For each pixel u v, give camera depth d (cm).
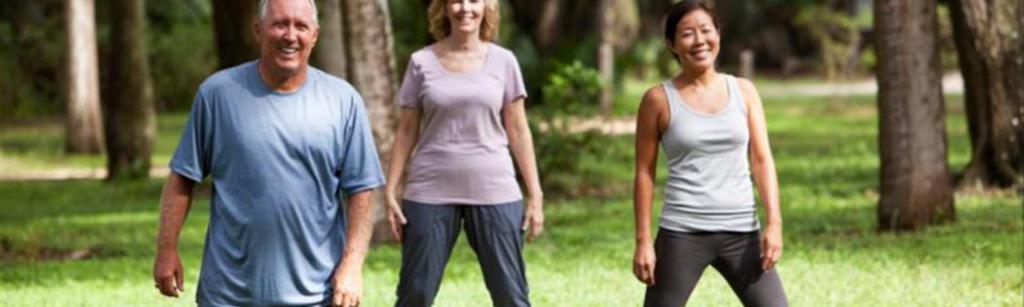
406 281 779
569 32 3681
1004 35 1648
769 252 673
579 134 1930
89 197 2103
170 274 591
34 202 2053
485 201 769
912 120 1359
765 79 5106
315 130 581
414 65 776
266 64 580
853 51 4853
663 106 680
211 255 591
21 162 2847
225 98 581
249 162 579
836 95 4153
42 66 4184
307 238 586
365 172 593
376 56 1348
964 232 1333
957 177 1708
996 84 1662
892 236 1335
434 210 769
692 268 682
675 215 681
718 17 682
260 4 582
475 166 767
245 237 582
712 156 677
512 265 778
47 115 4169
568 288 1065
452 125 767
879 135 1384
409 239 775
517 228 777
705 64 673
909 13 1341
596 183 1994
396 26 3516
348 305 591
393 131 1356
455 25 768
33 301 1066
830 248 1288
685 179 680
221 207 586
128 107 2316
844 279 1074
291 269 586
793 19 5241
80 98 2950
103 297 1078
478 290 1067
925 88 1355
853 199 1736
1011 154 1672
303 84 586
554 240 1423
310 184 585
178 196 589
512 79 778
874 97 4009
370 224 598
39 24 4216
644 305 699
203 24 4362
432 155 770
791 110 3612
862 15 4778
